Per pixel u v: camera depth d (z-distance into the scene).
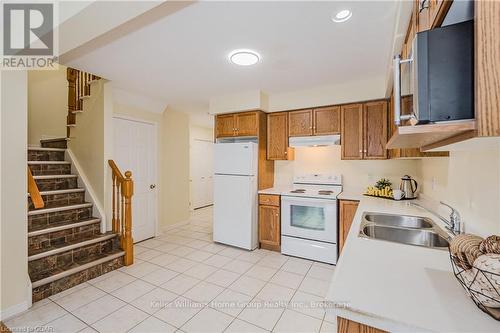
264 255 3.28
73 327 1.84
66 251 2.56
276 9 1.58
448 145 0.94
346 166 3.49
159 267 2.89
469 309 0.71
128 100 3.58
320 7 1.56
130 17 1.50
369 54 2.24
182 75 2.79
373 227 1.68
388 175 3.22
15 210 2.02
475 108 0.57
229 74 2.75
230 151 3.55
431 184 2.30
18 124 2.05
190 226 4.76
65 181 3.27
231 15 1.64
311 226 3.15
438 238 1.47
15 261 2.01
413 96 0.74
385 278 0.91
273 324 1.88
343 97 3.09
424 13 1.06
